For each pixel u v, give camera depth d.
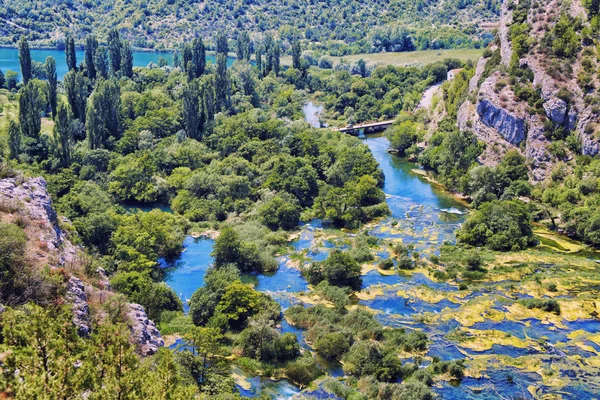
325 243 136.38
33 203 91.44
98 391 50.25
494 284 115.88
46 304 68.06
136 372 54.59
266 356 90.38
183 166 173.88
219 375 83.44
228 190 157.25
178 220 143.62
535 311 104.56
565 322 101.38
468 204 163.38
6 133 164.38
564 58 174.75
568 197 149.25
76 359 52.00
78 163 164.38
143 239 120.88
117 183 158.12
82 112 191.12
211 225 144.38
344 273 115.25
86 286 81.38
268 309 102.69
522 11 197.38
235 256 123.06
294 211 148.12
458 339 96.00
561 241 138.75
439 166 182.25
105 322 64.44
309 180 165.75
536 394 81.81
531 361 89.31
